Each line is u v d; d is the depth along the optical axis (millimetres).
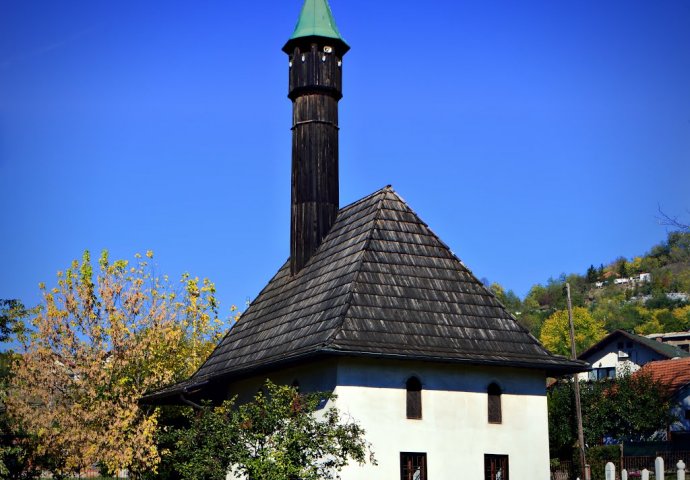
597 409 48531
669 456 37906
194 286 41250
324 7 32875
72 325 35812
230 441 21656
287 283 31984
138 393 35125
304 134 32156
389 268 27094
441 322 26234
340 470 22891
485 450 25766
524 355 26438
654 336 101375
